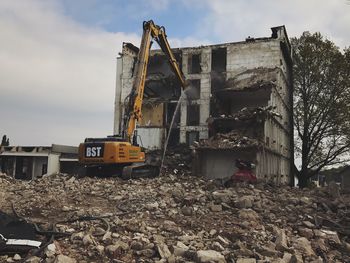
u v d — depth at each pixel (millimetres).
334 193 15977
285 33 36188
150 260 7117
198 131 34906
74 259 6941
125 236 8469
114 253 7301
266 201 13258
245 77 34062
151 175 22594
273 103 29953
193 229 9758
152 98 36469
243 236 8930
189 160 28766
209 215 11250
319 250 8781
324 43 39469
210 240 8570
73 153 39938
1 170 38750
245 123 27328
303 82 39969
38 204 12258
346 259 8422
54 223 9695
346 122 37812
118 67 39688
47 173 36938
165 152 31578
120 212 11445
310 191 17328
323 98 38875
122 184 17859
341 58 38031
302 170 40844
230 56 34906
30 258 6738
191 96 35875
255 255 7453
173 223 9898
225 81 34719
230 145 25359
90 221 9969
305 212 12258
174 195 14133
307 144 40250
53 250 7098
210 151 26953
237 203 12391
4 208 11773
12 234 7816
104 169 21391
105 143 20047
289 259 7461
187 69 36562
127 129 21109
